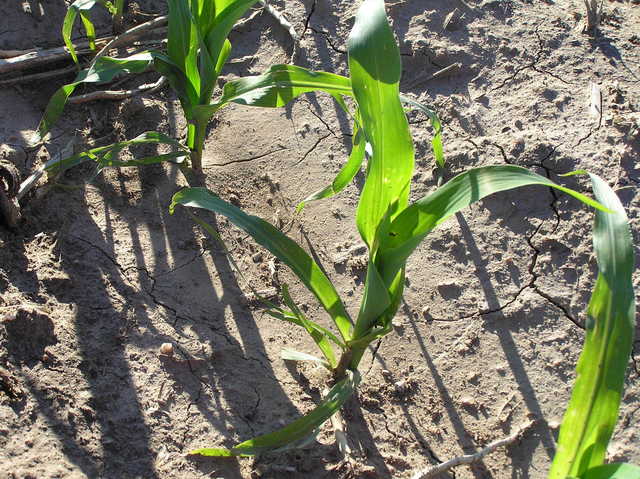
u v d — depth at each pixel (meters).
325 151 1.00
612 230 0.71
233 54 1.07
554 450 0.82
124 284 0.87
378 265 0.76
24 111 0.98
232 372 0.84
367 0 0.72
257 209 0.95
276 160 0.99
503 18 1.11
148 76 1.03
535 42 1.08
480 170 0.73
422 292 0.90
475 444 0.82
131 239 0.91
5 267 0.85
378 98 0.71
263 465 0.79
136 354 0.83
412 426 0.83
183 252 0.91
